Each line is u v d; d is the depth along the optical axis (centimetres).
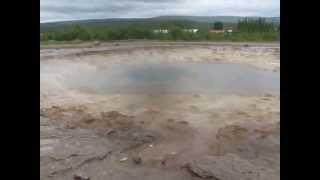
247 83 1262
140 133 714
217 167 552
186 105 944
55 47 1992
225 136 694
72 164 562
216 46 2223
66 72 1424
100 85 1224
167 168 561
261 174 526
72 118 810
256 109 898
